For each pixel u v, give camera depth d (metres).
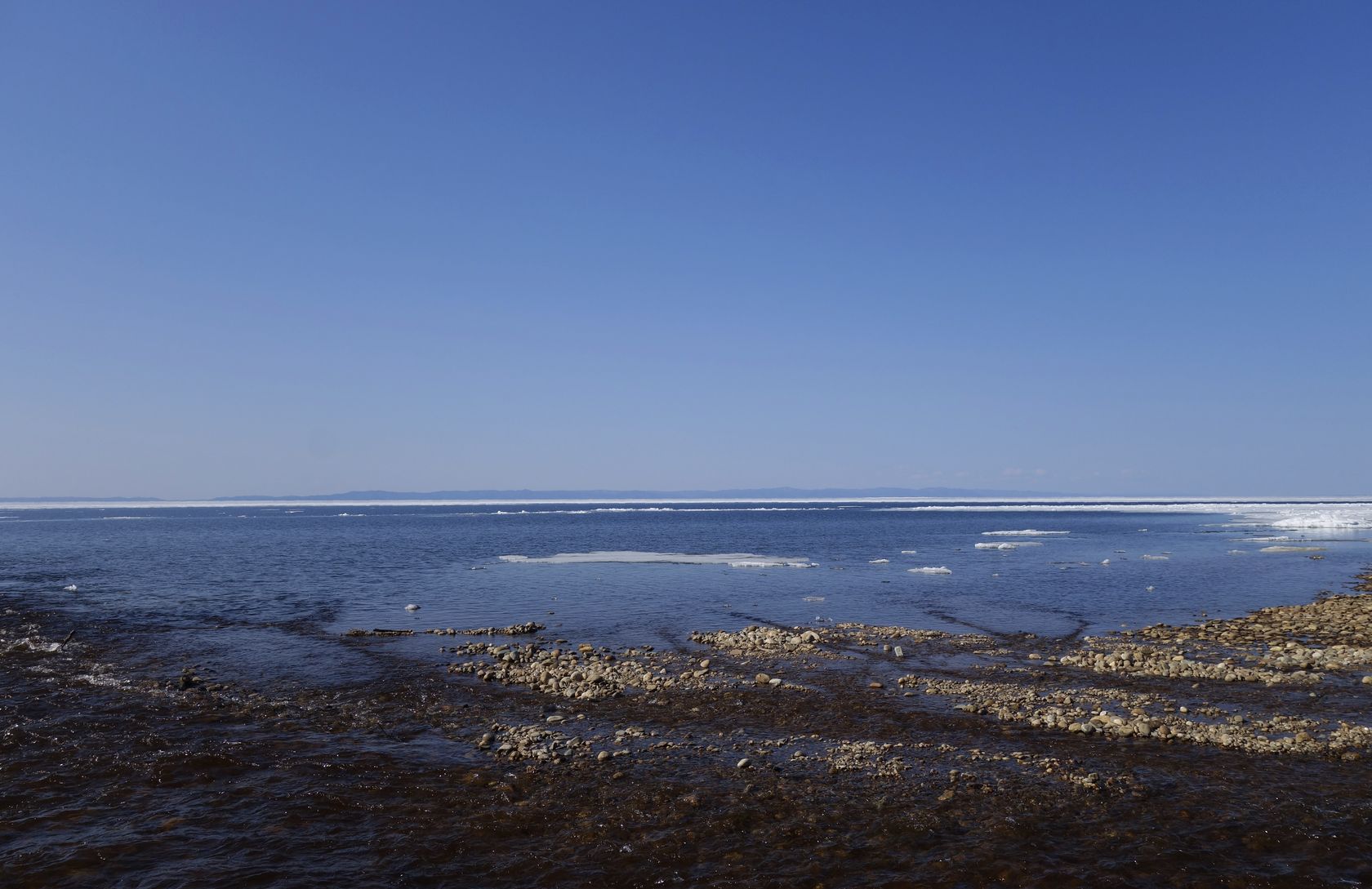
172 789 11.65
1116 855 9.50
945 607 30.50
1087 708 15.73
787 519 142.38
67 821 10.56
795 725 14.78
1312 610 28.39
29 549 65.38
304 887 8.85
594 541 75.50
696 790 11.49
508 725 14.87
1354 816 10.45
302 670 19.61
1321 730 14.16
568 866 9.34
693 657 21.20
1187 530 86.56
